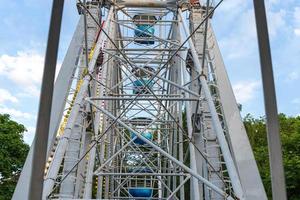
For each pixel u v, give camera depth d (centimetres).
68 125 913
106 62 1340
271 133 581
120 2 1505
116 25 1557
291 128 2555
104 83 1311
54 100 940
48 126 589
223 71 1020
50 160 898
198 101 1121
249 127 2953
